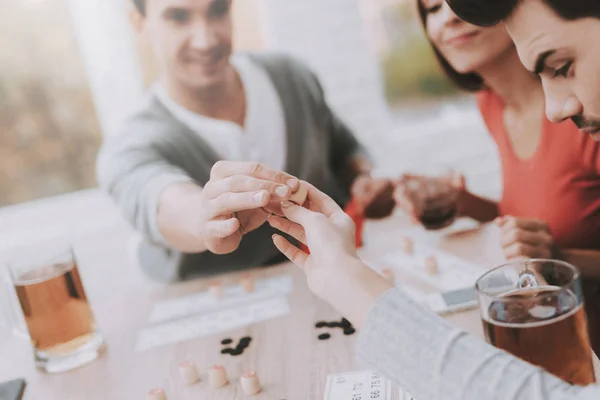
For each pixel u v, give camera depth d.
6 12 2.21
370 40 2.46
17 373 1.10
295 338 1.01
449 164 2.57
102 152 2.04
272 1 2.31
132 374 1.00
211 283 1.36
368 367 0.62
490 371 0.54
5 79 2.26
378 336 0.61
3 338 1.29
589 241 1.34
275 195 0.82
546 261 0.72
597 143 1.25
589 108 1.02
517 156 1.45
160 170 1.89
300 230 0.79
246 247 1.99
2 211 2.31
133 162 1.95
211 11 2.12
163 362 1.02
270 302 1.18
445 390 0.55
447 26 1.38
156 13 2.13
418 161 2.56
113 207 2.27
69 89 2.29
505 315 0.68
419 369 0.57
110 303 1.37
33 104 2.29
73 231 2.26
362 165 2.27
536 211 1.41
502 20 1.04
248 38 2.27
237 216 0.99
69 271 1.08
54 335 1.07
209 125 2.14
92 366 1.07
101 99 2.29
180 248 1.46
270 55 2.26
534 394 0.51
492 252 1.21
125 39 2.21
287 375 0.90
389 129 2.56
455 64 1.42
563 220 1.36
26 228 2.28
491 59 1.36
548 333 0.66
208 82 2.12
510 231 1.18
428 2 1.41
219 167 0.94
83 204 2.30
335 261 0.67
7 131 2.29
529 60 1.05
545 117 1.33
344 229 0.72
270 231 1.98
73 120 2.33
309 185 0.82
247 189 0.87
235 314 1.16
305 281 1.25
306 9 2.36
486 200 1.56
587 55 0.98
